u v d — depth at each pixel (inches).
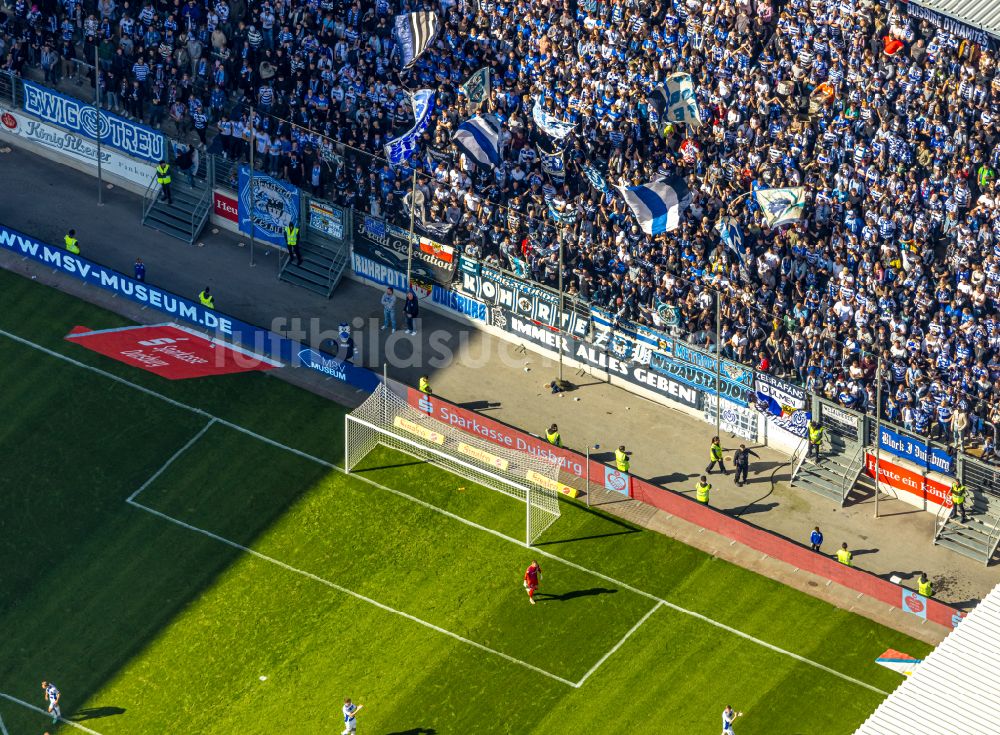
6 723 3444.9
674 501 3764.8
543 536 3742.6
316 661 3533.5
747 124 4124.0
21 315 4168.3
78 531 3747.5
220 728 3435.0
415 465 3878.0
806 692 3469.5
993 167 3976.4
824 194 4013.3
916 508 3794.3
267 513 3784.5
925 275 3914.9
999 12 3927.2
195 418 3956.7
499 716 3437.5
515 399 4025.6
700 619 3595.0
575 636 3563.0
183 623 3597.4
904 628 3575.3
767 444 3914.9
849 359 3846.0
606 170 4158.5
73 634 3580.2
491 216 4133.9
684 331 3951.8
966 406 3774.6
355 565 3693.4
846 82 4111.7
